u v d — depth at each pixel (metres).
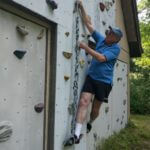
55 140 3.97
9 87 3.23
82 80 4.71
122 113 8.77
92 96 4.84
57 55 4.02
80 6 4.61
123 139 7.59
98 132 6.26
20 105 3.41
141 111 14.38
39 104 3.75
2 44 3.13
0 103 3.10
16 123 3.35
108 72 4.61
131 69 16.70
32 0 3.44
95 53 4.37
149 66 16.25
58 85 4.04
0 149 3.08
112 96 7.57
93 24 5.30
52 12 3.87
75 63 4.47
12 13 3.27
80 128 4.40
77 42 4.49
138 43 9.65
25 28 3.50
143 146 7.70
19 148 3.40
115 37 4.52
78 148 4.63
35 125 3.71
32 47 3.63
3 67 3.14
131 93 14.72
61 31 4.11
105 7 6.09
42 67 3.85
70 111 4.33
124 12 8.91
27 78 3.54
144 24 16.23
